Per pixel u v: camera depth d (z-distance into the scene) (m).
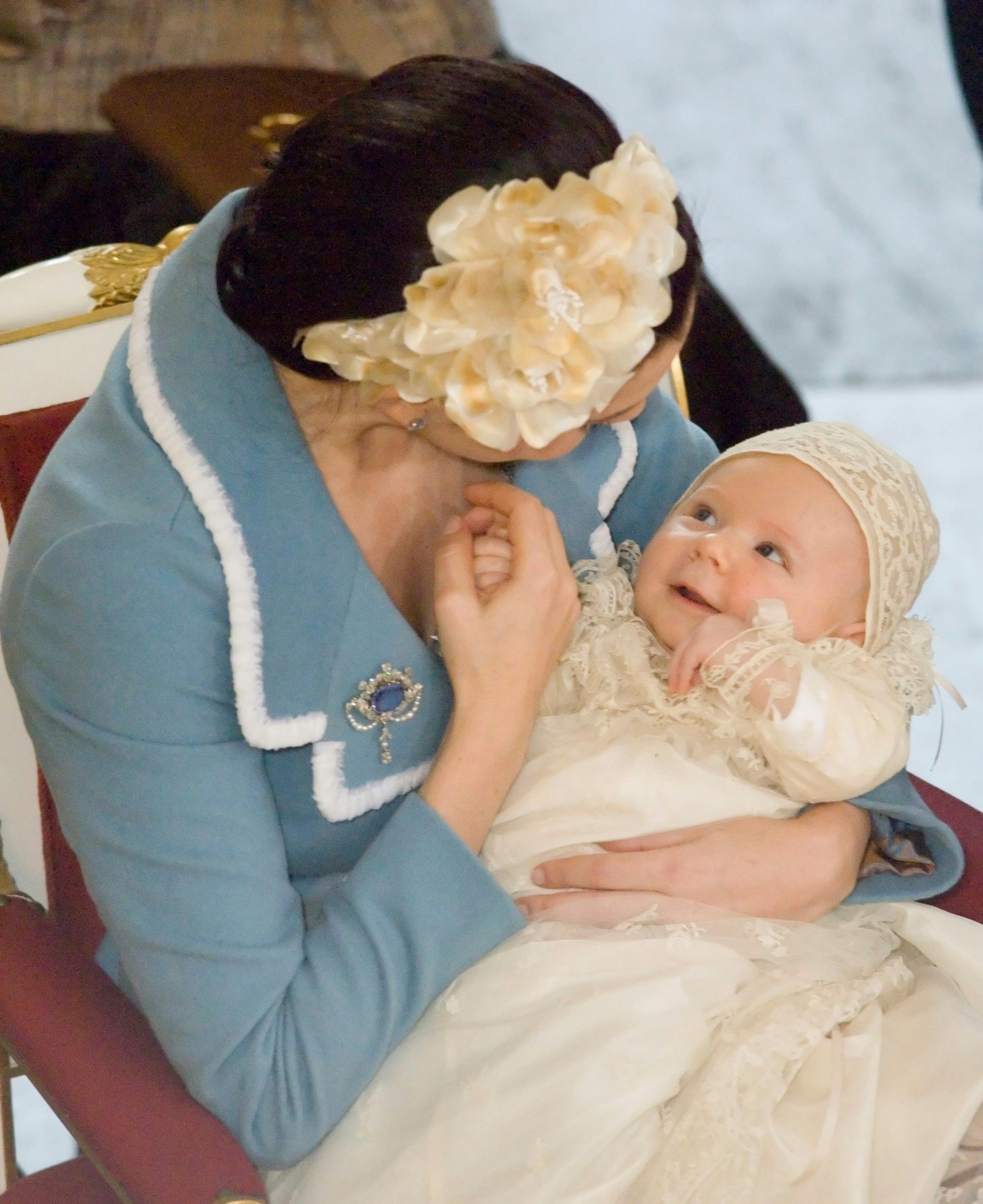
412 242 2.42
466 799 2.90
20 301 3.77
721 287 13.87
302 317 2.54
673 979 2.94
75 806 2.81
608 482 3.76
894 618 3.50
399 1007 2.82
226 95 6.50
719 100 13.97
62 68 6.58
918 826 3.34
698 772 3.26
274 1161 2.85
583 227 2.37
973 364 13.96
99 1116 2.70
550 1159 2.77
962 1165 2.88
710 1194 2.74
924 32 13.64
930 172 13.76
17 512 3.59
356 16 6.85
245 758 2.86
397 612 2.96
